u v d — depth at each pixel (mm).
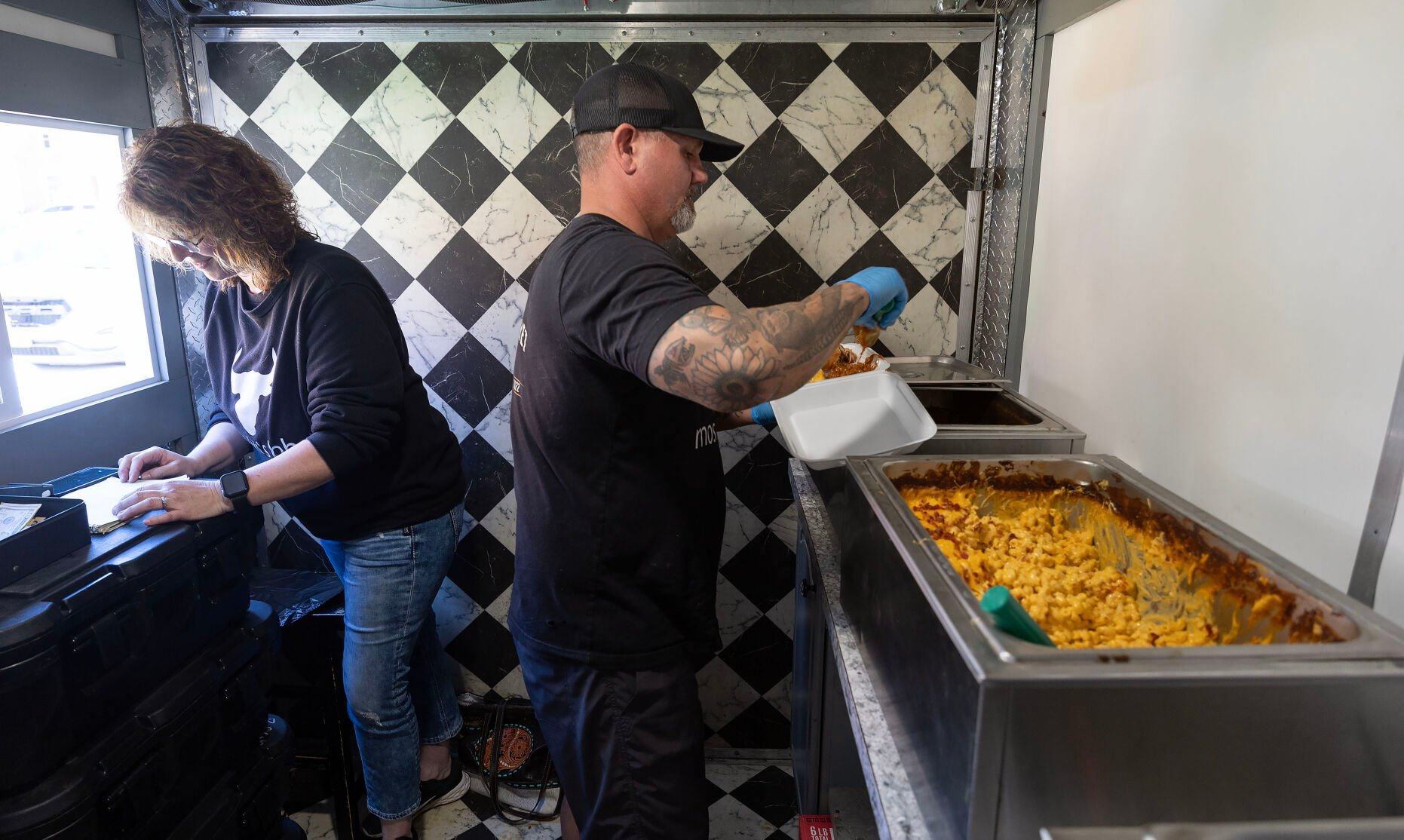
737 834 2076
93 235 2059
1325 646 756
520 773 2207
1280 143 1172
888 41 2068
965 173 2145
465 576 2389
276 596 2051
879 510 1094
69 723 1199
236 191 1475
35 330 1871
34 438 1757
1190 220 1394
